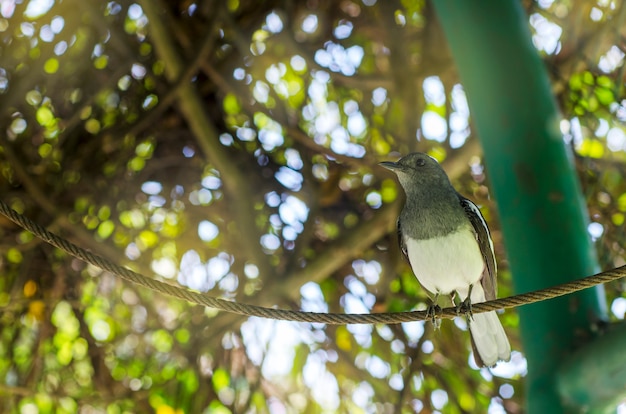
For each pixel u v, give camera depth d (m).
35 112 11.33
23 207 11.57
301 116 11.83
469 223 8.04
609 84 10.94
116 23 11.12
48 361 11.62
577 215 7.98
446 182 8.38
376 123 11.73
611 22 10.35
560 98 10.98
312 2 11.54
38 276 11.55
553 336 7.59
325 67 11.47
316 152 11.83
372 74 11.52
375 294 11.76
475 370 11.50
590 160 11.12
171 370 11.62
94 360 11.47
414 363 11.35
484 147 8.37
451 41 8.60
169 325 11.73
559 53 10.75
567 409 7.35
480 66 8.37
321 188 11.76
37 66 11.05
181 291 6.12
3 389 11.09
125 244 11.68
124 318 11.70
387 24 11.27
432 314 7.47
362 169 11.64
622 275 6.13
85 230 11.52
